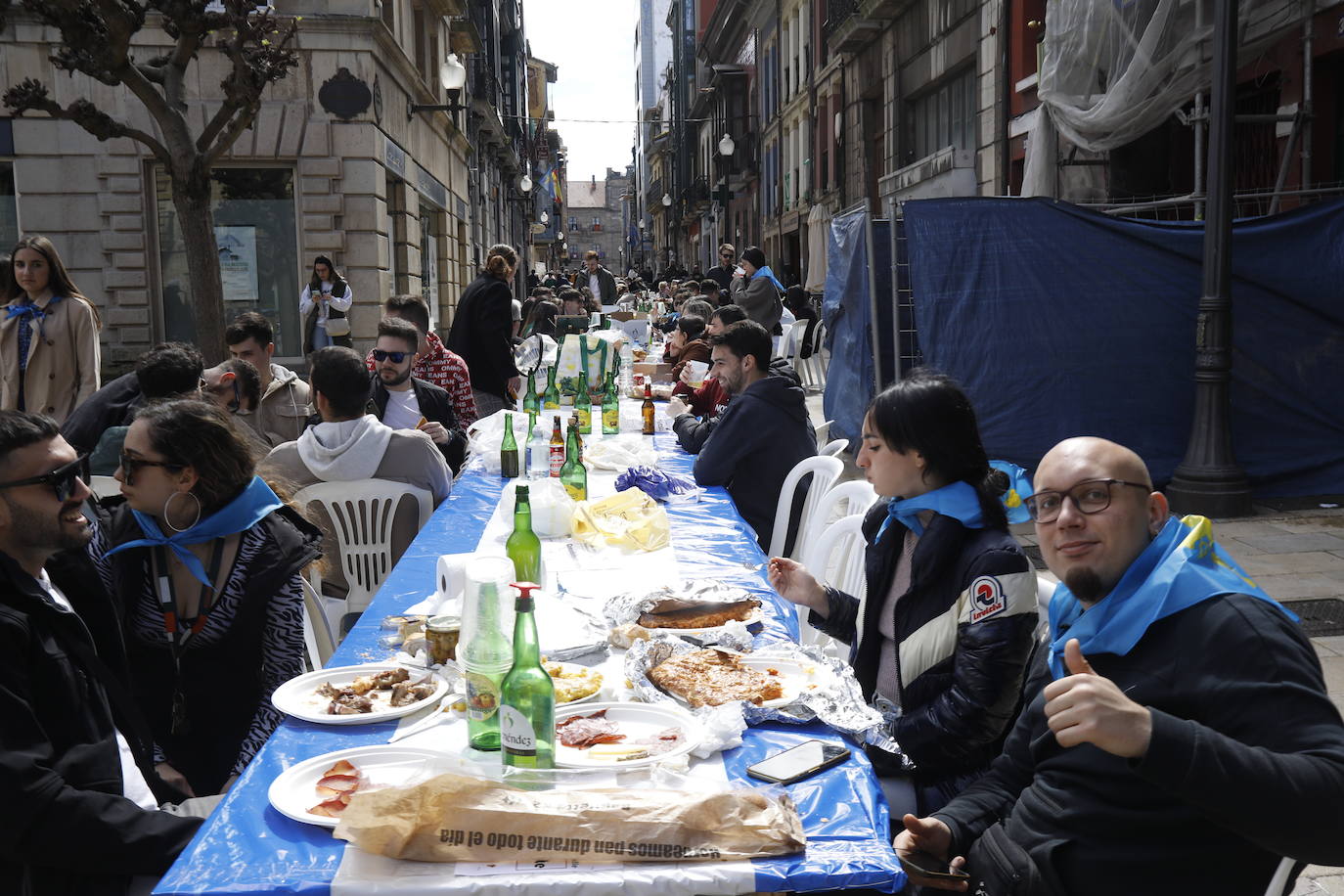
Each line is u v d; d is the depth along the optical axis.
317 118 14.58
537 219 63.19
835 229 10.09
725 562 3.48
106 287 14.46
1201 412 7.57
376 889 1.60
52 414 6.21
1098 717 1.56
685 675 2.37
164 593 2.70
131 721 2.42
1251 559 6.16
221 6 13.79
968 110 16.55
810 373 15.91
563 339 7.47
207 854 1.71
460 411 6.91
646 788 1.79
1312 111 8.52
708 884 1.63
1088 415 8.27
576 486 4.35
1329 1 8.33
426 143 20.25
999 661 2.36
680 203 58.34
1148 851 1.81
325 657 3.41
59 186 14.24
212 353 9.31
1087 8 9.53
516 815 1.69
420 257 19.77
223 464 2.70
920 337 8.45
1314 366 7.95
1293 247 7.91
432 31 21.41
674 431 6.45
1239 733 1.66
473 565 2.10
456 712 2.26
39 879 2.05
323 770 1.98
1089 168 10.99
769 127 35.38
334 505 4.31
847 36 21.70
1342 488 7.89
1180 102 8.70
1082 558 1.88
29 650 2.13
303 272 14.91
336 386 4.27
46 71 14.02
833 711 2.21
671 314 18.56
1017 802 2.06
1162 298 8.16
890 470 2.57
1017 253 8.30
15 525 2.19
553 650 2.54
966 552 2.46
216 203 14.80
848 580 3.72
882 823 1.82
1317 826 1.52
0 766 1.98
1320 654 4.53
